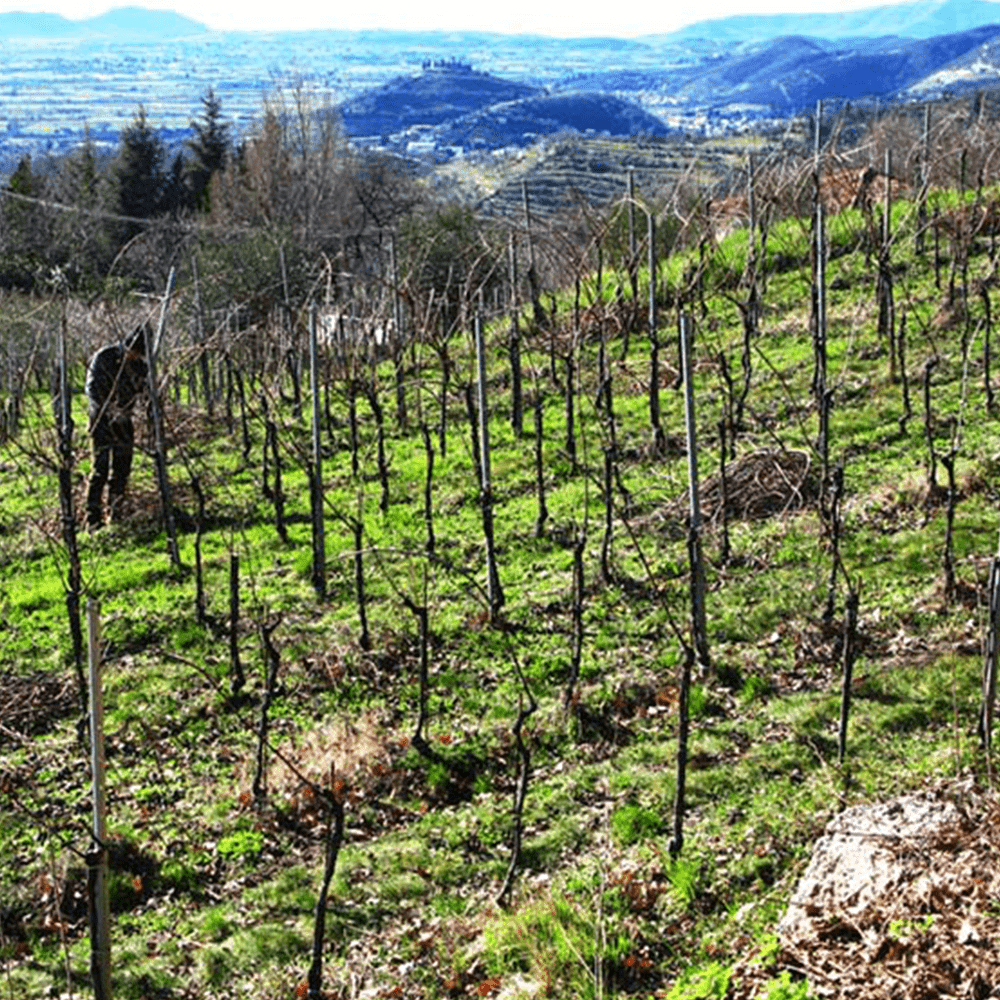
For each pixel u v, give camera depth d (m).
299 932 9.65
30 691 13.85
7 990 9.20
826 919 8.23
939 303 24.00
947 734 10.88
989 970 7.29
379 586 15.89
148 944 9.73
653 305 19.17
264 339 25.36
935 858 8.49
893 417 18.98
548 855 10.28
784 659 12.88
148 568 17.50
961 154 27.83
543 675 13.17
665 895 9.47
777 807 10.28
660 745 11.66
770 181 24.77
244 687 13.61
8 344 28.58
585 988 8.48
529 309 30.05
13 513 20.97
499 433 22.17
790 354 23.14
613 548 16.05
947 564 13.26
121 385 19.69
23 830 11.20
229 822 11.19
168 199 68.81
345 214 55.28
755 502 16.42
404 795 11.51
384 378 27.64
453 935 9.44
